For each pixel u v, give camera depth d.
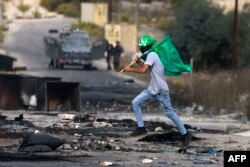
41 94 54.59
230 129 41.28
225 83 60.44
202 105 58.56
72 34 125.56
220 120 48.38
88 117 44.53
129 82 94.94
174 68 34.03
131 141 33.94
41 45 164.62
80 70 120.94
